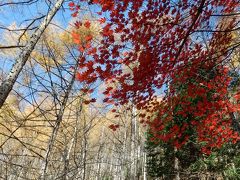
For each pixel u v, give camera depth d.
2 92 3.06
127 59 6.44
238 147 9.30
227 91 8.51
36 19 3.81
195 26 6.45
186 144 9.88
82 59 5.28
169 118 8.98
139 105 7.87
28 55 3.42
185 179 10.17
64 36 5.19
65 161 3.74
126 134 11.20
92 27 5.77
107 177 12.19
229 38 7.16
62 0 4.04
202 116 9.20
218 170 9.15
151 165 11.30
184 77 7.33
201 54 6.97
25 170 3.53
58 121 3.68
